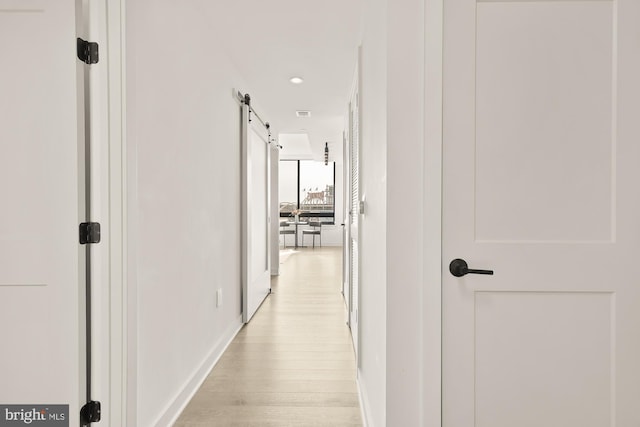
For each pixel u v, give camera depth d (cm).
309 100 400
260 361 259
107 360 146
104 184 145
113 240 146
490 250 125
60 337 138
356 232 272
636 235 122
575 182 123
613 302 123
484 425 126
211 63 249
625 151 122
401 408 126
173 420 187
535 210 124
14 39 136
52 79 137
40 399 138
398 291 126
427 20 123
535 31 124
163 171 180
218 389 219
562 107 123
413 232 126
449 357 126
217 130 264
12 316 138
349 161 346
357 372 229
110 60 146
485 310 126
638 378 123
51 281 137
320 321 354
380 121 148
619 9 121
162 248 179
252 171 384
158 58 174
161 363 178
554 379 125
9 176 137
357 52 260
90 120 145
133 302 151
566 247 123
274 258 603
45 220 137
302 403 203
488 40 124
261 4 219
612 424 124
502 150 125
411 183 126
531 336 125
